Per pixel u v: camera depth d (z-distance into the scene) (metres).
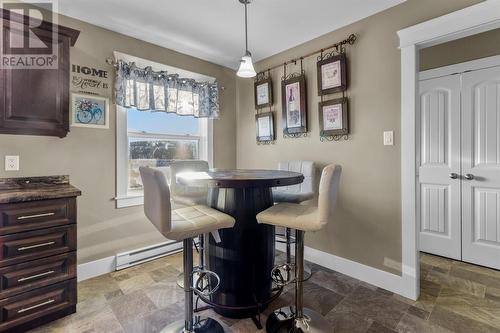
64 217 1.68
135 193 2.60
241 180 1.30
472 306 1.81
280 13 2.16
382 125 2.09
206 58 3.07
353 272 2.28
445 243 2.67
